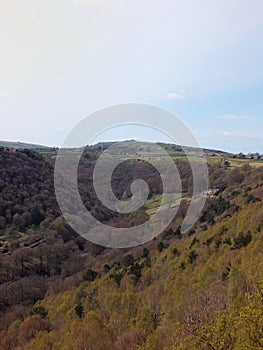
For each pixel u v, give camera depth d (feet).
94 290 157.17
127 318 120.06
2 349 131.13
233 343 44.24
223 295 94.73
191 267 144.66
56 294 175.52
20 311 164.45
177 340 50.60
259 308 43.21
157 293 131.95
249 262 110.73
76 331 100.48
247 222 159.53
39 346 108.47
